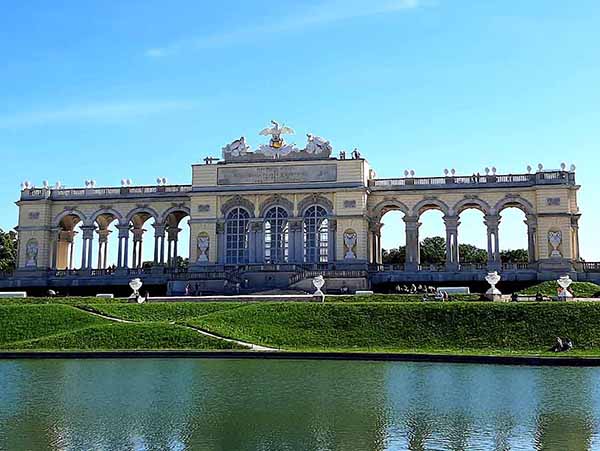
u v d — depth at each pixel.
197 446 23.80
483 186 90.25
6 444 24.28
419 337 51.06
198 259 93.62
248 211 93.69
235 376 37.91
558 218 87.00
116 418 27.94
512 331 50.25
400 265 90.75
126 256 97.44
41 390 34.09
